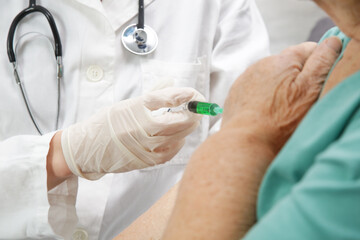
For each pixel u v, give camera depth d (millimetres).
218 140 499
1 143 1069
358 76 389
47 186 1074
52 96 1226
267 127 513
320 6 448
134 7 1282
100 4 1213
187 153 1354
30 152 1021
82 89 1233
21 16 1182
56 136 1078
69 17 1229
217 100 1415
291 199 328
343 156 305
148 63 1290
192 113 1029
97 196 1229
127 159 1051
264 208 412
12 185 997
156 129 1008
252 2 1515
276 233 319
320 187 303
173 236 441
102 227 1272
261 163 466
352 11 424
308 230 302
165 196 848
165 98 1021
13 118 1210
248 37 1449
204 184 457
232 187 448
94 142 1027
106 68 1249
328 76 519
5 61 1217
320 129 379
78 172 1057
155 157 1059
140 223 810
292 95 526
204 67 1359
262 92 545
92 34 1232
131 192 1278
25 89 1208
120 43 1276
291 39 2139
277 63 567
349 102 372
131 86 1272
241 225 434
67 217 1078
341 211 290
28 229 1017
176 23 1327
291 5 2123
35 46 1220
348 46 497
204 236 429
